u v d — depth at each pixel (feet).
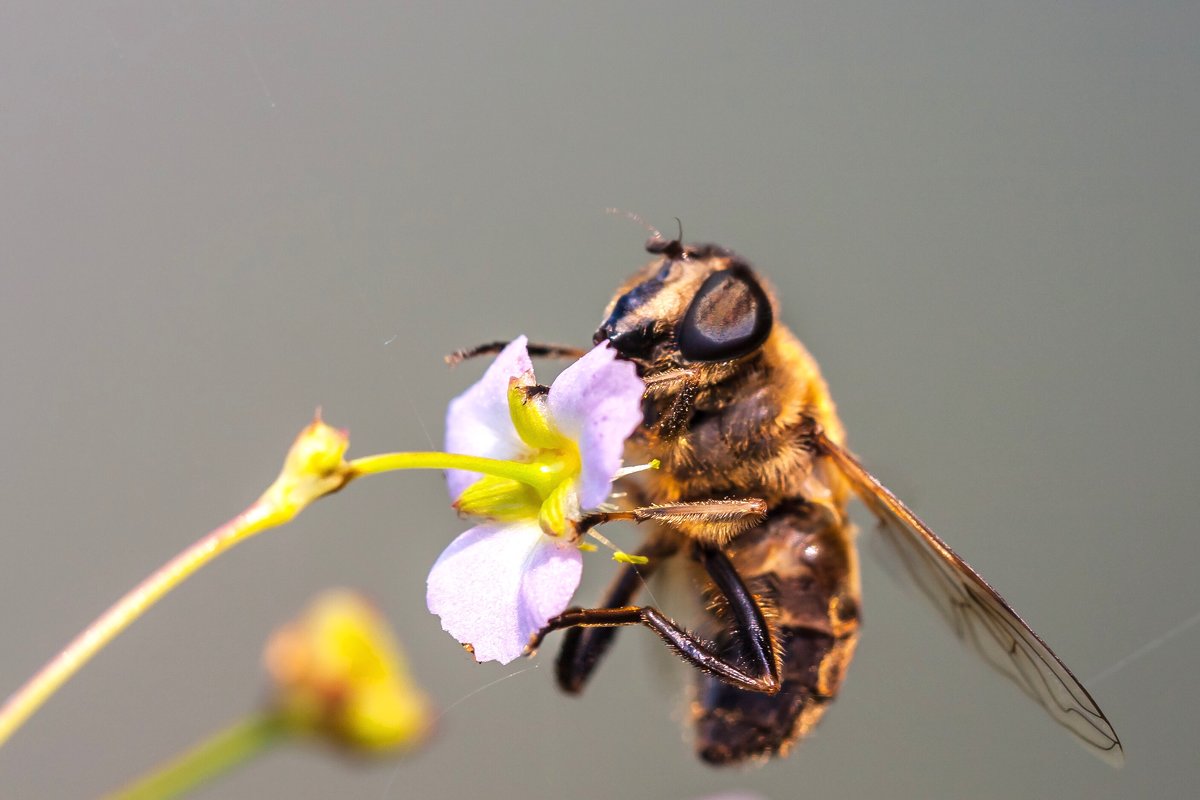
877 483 0.46
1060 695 0.45
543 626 0.42
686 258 0.45
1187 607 0.54
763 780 0.51
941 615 0.46
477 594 0.42
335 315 0.50
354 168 0.51
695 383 0.45
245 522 0.41
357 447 0.49
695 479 0.45
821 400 0.46
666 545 0.46
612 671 0.49
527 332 0.51
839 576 0.46
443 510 0.49
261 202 0.50
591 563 0.46
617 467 0.42
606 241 0.52
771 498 0.46
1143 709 0.54
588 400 0.42
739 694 0.46
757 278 0.45
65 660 0.40
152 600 0.41
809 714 0.46
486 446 0.43
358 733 0.42
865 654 0.53
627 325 0.45
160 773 0.42
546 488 0.42
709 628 0.45
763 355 0.45
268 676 0.42
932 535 0.45
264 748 0.42
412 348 0.50
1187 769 0.53
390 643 0.43
